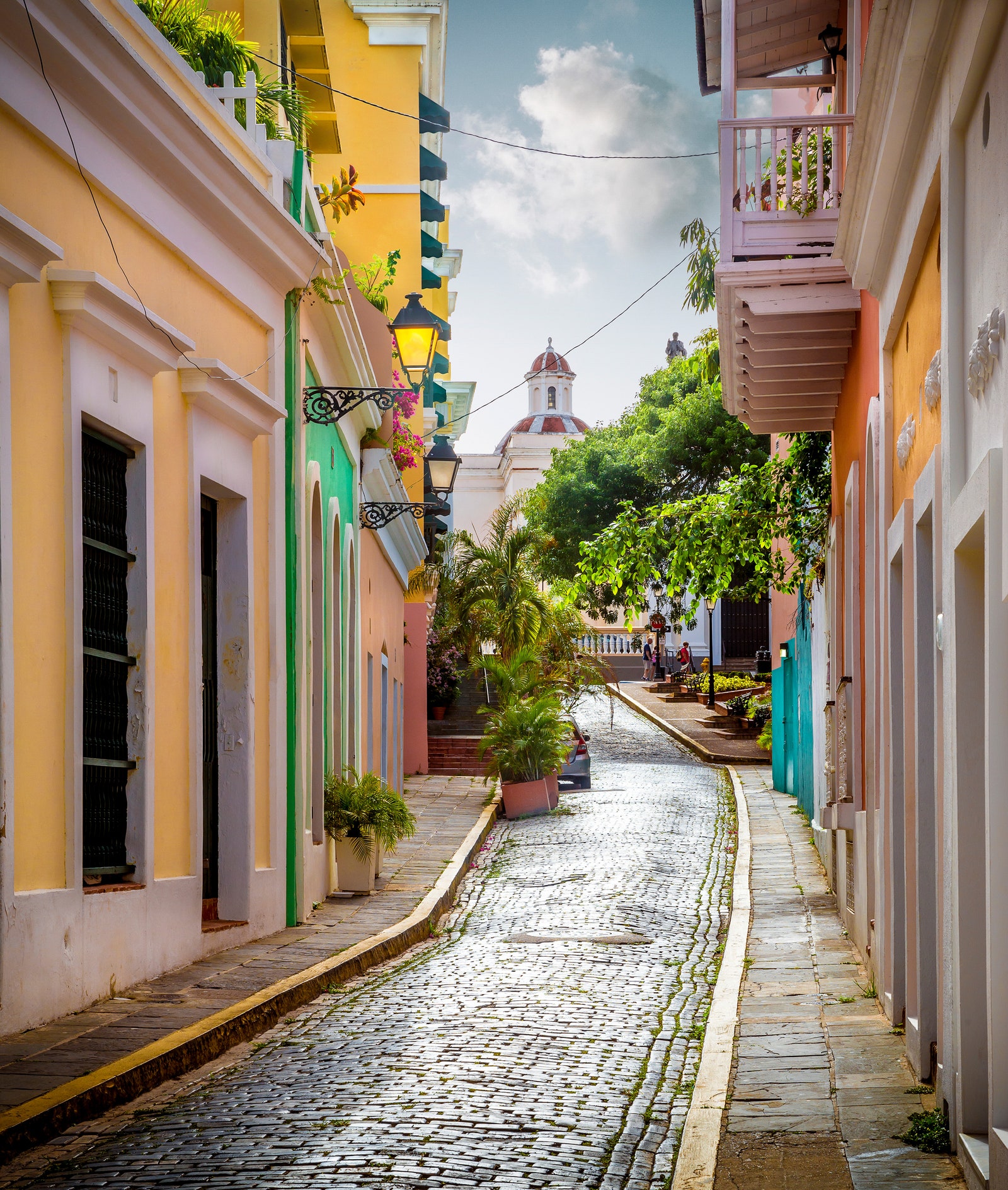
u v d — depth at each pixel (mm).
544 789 23328
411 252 28594
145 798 8984
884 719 8984
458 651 38156
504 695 25031
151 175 9227
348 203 14883
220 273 10664
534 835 20844
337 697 16031
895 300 8438
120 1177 5328
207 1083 6922
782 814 21844
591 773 29109
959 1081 5613
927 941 7109
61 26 7543
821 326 12148
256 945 11008
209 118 10688
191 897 9836
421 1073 7199
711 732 36625
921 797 7234
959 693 5801
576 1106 6727
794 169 14875
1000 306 4988
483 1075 7199
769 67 15289
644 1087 7266
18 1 7031
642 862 17438
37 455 7500
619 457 49906
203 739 11141
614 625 63094
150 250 9328
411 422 28844
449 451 22312
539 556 40094
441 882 15820
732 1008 9211
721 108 11883
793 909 13852
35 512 7461
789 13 14148
